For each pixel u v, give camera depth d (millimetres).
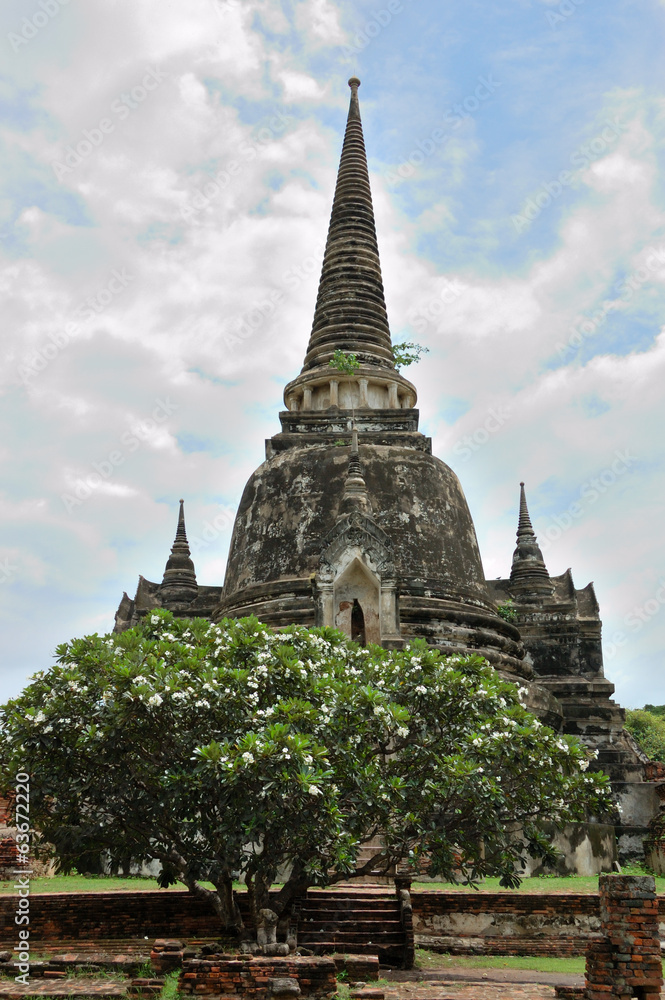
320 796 13672
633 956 11031
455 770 14523
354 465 27109
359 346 34188
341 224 37406
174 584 40750
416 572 27250
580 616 37500
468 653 26062
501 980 13719
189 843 14820
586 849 23875
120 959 12875
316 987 11148
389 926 15727
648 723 71125
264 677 15125
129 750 14508
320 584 24766
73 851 15930
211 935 16703
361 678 16391
